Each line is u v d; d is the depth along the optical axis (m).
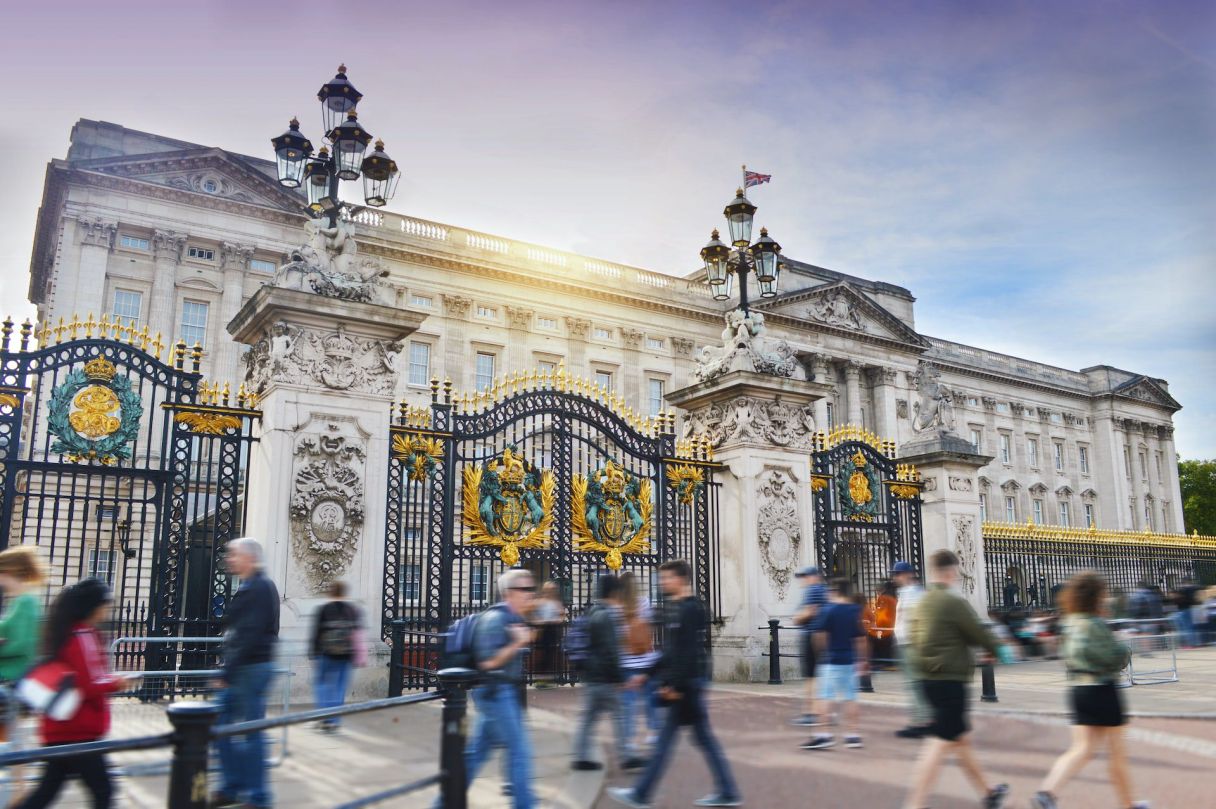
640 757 9.14
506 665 7.34
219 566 12.82
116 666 12.28
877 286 68.25
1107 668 7.27
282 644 11.98
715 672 16.78
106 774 5.87
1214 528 89.44
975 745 10.35
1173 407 87.56
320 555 12.61
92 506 25.59
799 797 7.97
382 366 13.74
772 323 58.50
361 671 12.55
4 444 11.98
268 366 13.16
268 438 12.77
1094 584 7.54
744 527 17.16
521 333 44.41
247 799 7.14
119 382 12.68
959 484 21.70
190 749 4.38
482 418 15.38
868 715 12.78
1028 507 74.88
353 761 9.06
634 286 47.91
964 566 21.22
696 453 17.88
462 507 15.05
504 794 7.87
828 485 19.22
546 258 46.75
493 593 15.03
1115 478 80.75
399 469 14.32
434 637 13.48
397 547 13.72
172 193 38.59
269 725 4.82
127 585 25.39
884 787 8.34
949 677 7.25
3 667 7.20
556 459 16.19
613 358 46.53
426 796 7.94
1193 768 9.06
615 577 9.52
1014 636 22.94
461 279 43.56
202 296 39.16
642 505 16.91
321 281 13.44
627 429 17.08
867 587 20.22
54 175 36.22
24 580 7.37
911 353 66.19
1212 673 18.97
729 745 10.48
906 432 63.94
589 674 8.85
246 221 40.34
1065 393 80.62
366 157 14.09
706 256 18.66
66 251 35.88
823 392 18.39
